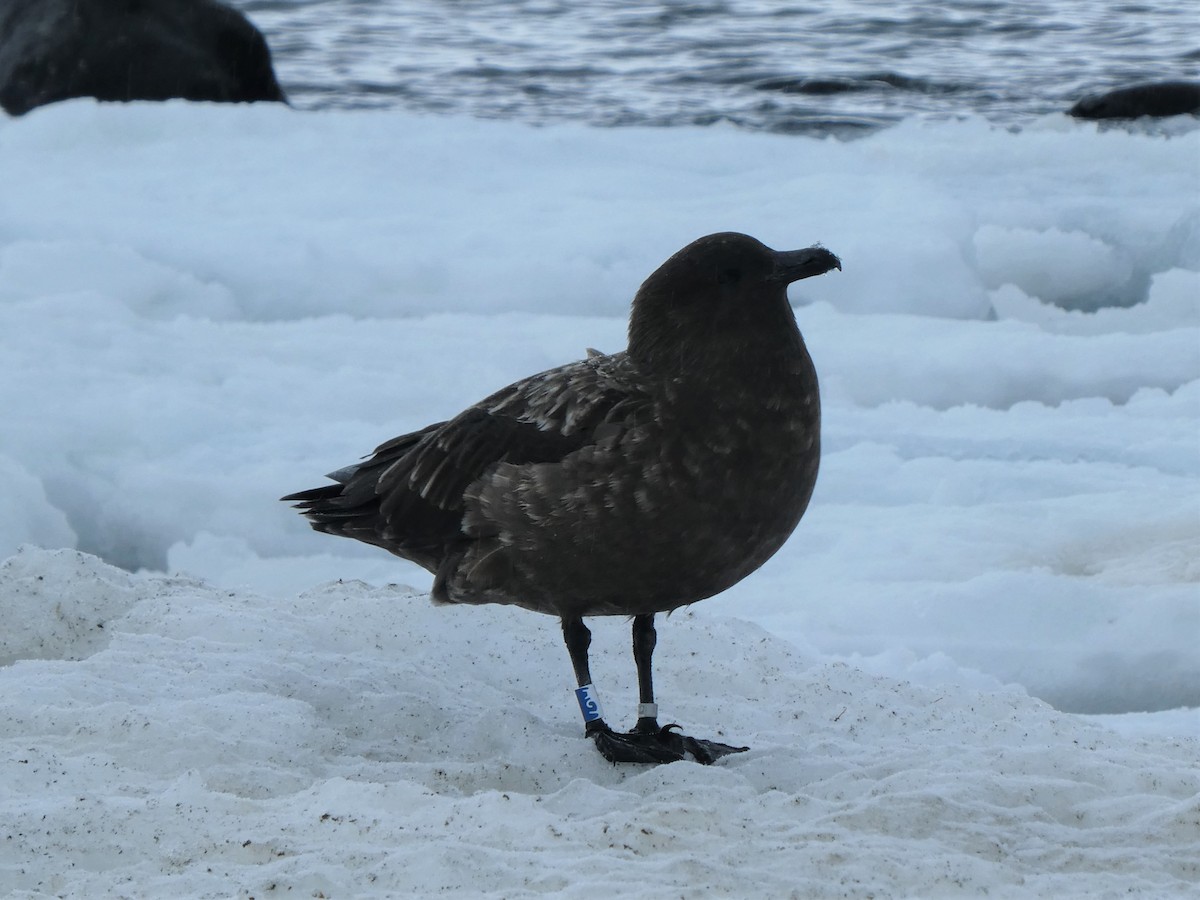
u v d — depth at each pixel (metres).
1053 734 8.15
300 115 24.14
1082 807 6.95
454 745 7.84
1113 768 7.32
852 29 36.88
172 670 8.36
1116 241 20.36
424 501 7.68
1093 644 10.73
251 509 13.48
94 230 19.17
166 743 7.30
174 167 22.09
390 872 5.82
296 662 8.66
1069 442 14.88
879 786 7.05
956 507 13.26
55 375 15.32
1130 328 18.95
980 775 7.12
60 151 22.62
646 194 21.36
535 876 5.81
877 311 18.89
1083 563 12.08
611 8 39.59
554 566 7.30
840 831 6.45
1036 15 38.06
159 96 25.95
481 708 8.30
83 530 13.60
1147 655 10.58
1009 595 11.09
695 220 19.94
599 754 7.61
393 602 9.66
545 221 20.06
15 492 13.16
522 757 7.62
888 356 16.70
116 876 5.92
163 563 13.43
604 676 8.99
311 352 16.55
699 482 7.04
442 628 9.41
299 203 20.67
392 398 15.38
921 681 9.95
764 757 7.58
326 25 37.72
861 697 8.82
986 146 23.62
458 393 15.56
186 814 6.44
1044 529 12.62
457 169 22.20
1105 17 37.78
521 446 7.34
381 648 9.17
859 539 12.62
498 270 18.44
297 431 14.66
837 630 10.98
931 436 15.02
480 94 30.95
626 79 32.19
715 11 39.03
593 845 6.22
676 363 7.12
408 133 23.61
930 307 18.86
